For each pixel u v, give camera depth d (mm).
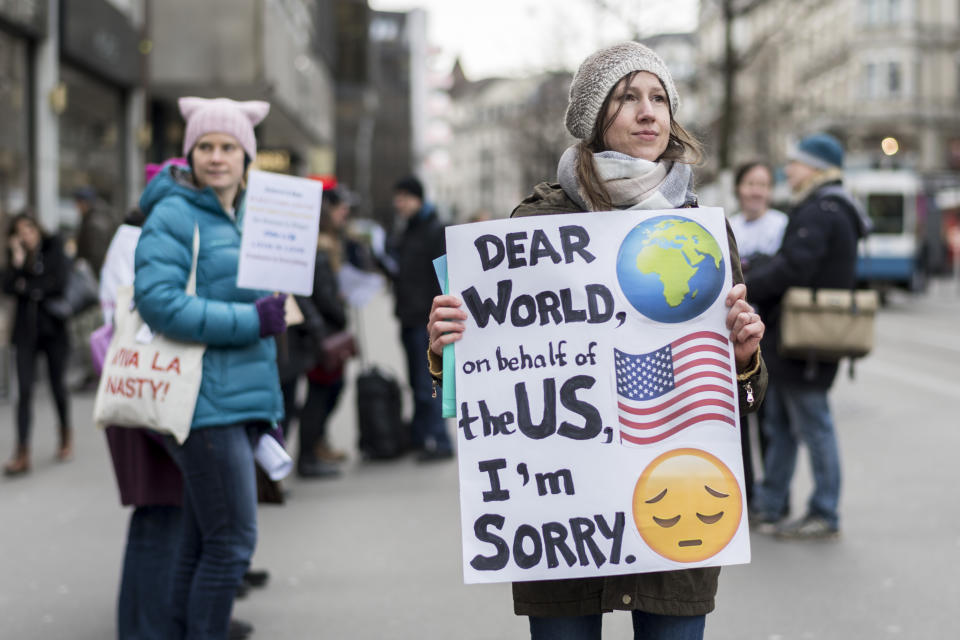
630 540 5457
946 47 127625
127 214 9461
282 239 8039
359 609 10156
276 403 8266
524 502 5480
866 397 23719
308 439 16578
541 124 99750
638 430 5504
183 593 8180
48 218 29031
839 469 12398
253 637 9422
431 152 169625
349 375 29234
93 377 25969
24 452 16750
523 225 5590
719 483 5508
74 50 30219
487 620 9797
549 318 5562
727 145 46125
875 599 10188
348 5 90062
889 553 11742
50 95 28969
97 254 25906
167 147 43031
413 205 17797
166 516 8742
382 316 56594
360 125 147250
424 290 17844
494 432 5527
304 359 15516
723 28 47250
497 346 5570
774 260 12148
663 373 5539
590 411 5508
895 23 126188
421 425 18234
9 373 24562
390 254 18375
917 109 126500
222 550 7895
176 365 7820
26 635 9617
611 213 5578
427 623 9734
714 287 5578
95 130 34281
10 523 13734
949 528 12734
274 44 41875
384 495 15219
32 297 17031
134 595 8703
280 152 28906
